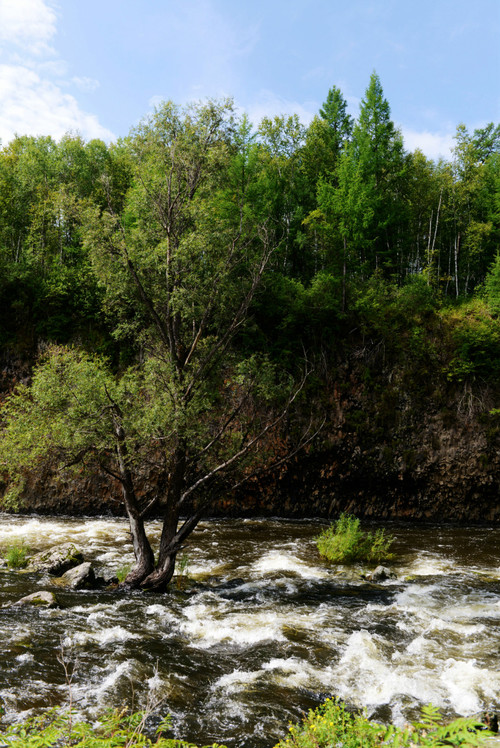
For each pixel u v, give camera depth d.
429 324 30.67
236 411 14.06
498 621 10.82
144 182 13.91
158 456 15.26
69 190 14.38
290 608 11.58
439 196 41.75
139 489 24.73
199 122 14.27
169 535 13.00
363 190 32.91
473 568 16.00
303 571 15.20
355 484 27.50
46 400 12.18
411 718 6.64
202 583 13.70
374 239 32.72
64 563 14.11
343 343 29.67
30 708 6.52
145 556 12.89
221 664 8.42
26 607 10.80
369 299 31.22
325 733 4.28
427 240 43.78
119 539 18.83
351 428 27.95
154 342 14.49
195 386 13.54
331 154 44.75
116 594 12.16
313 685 7.68
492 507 27.66
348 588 13.48
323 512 26.94
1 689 7.00
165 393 12.73
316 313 29.86
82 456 13.20
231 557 16.91
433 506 27.66
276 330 29.92
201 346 14.20
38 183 36.59
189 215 13.82
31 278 30.17
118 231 13.95
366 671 8.16
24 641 8.88
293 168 41.47
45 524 21.42
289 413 27.16
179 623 10.34
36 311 29.16
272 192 35.19
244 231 14.69
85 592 12.25
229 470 14.00
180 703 7.00
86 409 12.15
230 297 14.29
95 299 28.92
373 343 29.67
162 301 13.98
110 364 28.03
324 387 28.66
